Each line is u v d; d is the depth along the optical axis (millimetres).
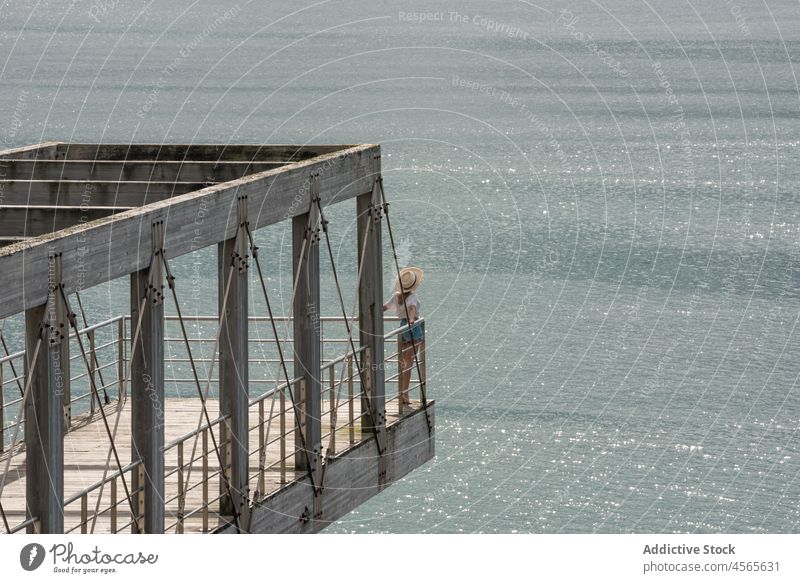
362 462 19922
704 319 54750
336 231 69812
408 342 22375
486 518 33719
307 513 18219
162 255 14320
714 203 89312
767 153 117312
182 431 20250
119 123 136375
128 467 14320
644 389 44250
